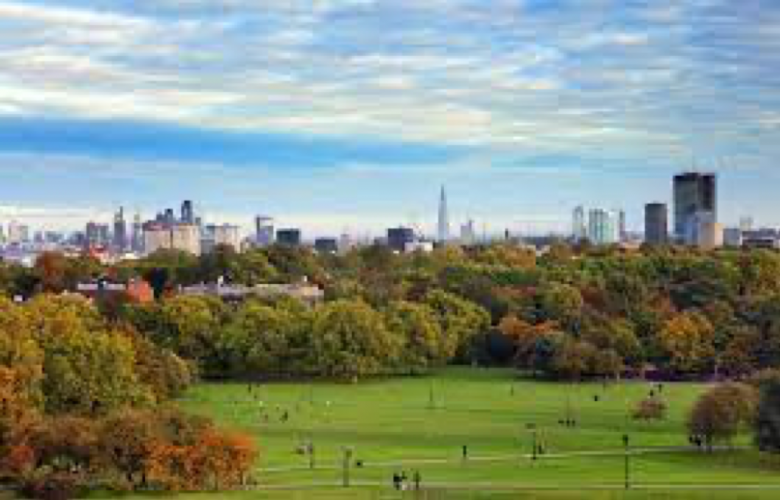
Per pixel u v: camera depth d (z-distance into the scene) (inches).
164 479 7121.1
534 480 7495.1
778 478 7554.1
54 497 6919.3
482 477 7608.3
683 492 7032.5
